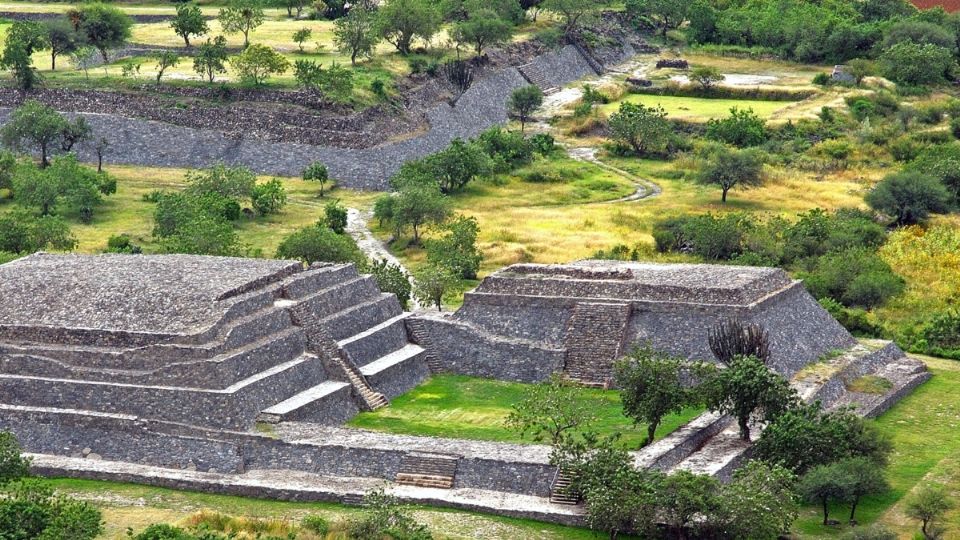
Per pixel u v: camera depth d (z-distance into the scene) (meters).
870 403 151.25
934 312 192.00
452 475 130.12
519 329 162.62
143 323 146.25
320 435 136.75
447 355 163.12
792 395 135.88
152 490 130.88
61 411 140.50
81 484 132.00
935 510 121.38
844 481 123.00
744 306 155.25
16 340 148.00
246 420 138.50
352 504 126.81
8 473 124.69
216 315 146.12
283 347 148.50
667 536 118.44
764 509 116.00
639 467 125.00
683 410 144.75
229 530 118.50
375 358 157.75
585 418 135.88
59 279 155.38
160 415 139.38
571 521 122.69
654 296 159.38
